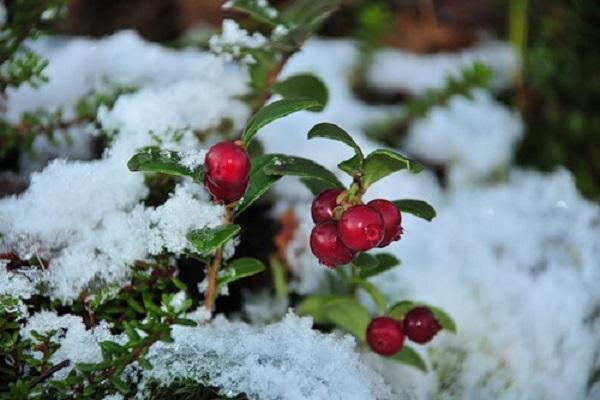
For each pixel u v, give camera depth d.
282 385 0.37
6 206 0.40
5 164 0.45
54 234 0.39
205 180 0.36
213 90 0.44
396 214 0.36
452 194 0.51
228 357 0.37
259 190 0.38
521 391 0.44
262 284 0.45
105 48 0.50
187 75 0.49
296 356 0.38
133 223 0.39
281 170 0.37
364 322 0.42
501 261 0.47
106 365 0.35
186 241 0.38
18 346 0.36
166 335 0.35
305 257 0.45
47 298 0.39
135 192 0.41
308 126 0.50
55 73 0.48
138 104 0.43
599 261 0.48
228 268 0.39
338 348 0.39
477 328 0.45
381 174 0.36
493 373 0.44
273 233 0.46
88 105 0.45
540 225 0.49
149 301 0.37
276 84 0.44
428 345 0.44
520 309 0.46
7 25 0.42
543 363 0.45
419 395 0.43
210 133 0.44
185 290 0.40
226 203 0.36
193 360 0.37
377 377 0.40
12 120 0.45
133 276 0.39
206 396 0.37
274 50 0.43
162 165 0.36
